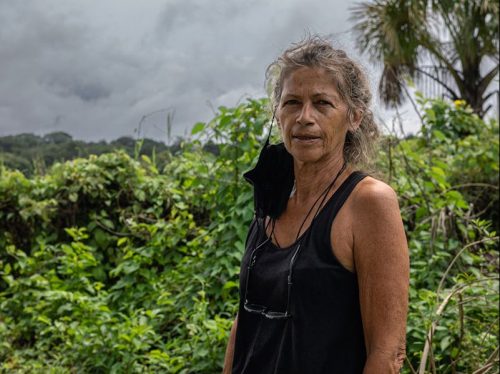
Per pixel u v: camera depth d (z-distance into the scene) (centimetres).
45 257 502
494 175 557
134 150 571
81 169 548
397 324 150
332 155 166
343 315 154
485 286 363
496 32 1184
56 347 402
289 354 157
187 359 363
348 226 155
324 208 159
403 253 152
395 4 1202
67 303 414
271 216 172
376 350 150
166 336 414
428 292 336
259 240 173
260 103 422
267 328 163
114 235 543
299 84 163
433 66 1260
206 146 455
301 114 161
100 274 502
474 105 1238
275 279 162
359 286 153
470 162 549
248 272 170
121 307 449
